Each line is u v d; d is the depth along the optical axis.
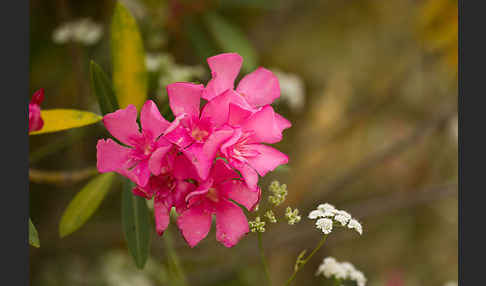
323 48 1.33
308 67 1.33
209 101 0.57
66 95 0.85
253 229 0.60
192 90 0.57
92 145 0.81
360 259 1.37
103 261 0.95
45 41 0.87
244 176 0.57
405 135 1.36
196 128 0.57
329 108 1.31
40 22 0.87
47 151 0.76
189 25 0.85
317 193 1.14
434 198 1.06
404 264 1.39
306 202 1.13
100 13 0.92
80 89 0.77
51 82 0.86
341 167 1.30
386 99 1.27
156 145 0.57
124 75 0.64
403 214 1.43
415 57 1.28
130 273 0.96
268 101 0.60
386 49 1.34
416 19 1.11
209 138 0.56
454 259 1.41
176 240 0.86
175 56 0.95
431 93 1.35
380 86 1.35
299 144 1.26
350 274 0.65
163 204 0.57
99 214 0.94
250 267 1.09
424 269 1.39
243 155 0.58
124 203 0.62
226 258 0.99
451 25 0.97
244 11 0.99
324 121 1.29
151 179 0.57
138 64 0.64
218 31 0.83
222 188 0.58
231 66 0.59
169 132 0.56
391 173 1.35
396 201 1.07
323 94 1.33
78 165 0.80
